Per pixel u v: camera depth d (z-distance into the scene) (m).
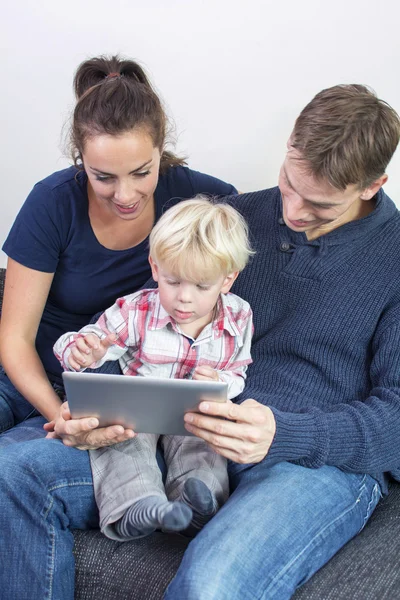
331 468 1.29
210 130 1.85
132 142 1.30
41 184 1.52
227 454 1.19
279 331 1.42
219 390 1.12
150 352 1.36
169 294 1.28
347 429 1.24
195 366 1.37
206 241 1.23
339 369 1.39
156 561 1.18
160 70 1.82
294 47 1.73
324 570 1.17
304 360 1.41
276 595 1.07
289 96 1.77
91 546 1.23
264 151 1.84
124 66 1.49
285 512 1.16
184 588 1.03
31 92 1.91
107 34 1.82
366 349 1.41
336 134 1.16
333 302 1.38
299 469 1.26
